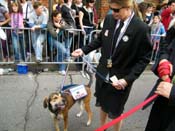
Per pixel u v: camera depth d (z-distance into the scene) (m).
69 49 6.01
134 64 2.73
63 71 5.91
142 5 5.33
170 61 1.82
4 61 6.09
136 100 4.81
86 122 3.99
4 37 5.67
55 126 3.60
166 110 1.78
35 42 5.91
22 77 5.59
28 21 6.39
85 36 6.01
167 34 1.99
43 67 6.16
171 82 1.71
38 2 6.19
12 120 3.94
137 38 2.55
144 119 4.16
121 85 2.69
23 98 4.64
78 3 6.61
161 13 7.10
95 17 7.21
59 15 5.72
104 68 2.86
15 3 6.07
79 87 3.58
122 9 2.43
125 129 3.86
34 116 4.08
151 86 5.52
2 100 4.53
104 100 2.96
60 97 3.27
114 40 2.68
